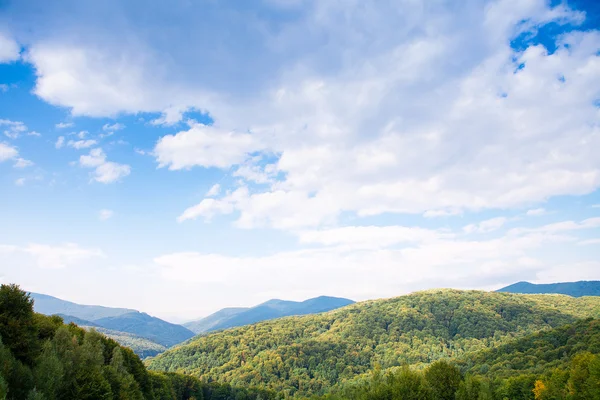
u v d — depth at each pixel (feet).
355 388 421.59
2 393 123.85
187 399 501.15
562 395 343.46
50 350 178.91
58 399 172.14
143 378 352.49
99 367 214.48
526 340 643.45
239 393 597.93
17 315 184.03
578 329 591.37
